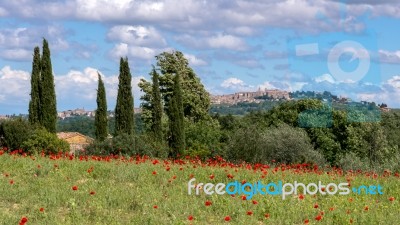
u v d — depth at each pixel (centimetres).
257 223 1211
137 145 2867
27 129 2977
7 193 1338
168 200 1333
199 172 1705
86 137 6194
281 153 3131
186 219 1199
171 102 3941
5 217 1116
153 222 1136
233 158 2930
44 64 3700
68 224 1090
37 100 3684
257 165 1855
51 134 2992
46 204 1254
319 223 1212
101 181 1545
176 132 3906
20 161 1773
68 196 1327
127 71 4038
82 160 1905
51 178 1565
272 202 1346
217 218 1236
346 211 1315
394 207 1397
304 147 3222
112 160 1939
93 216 1173
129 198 1332
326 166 2928
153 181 1589
